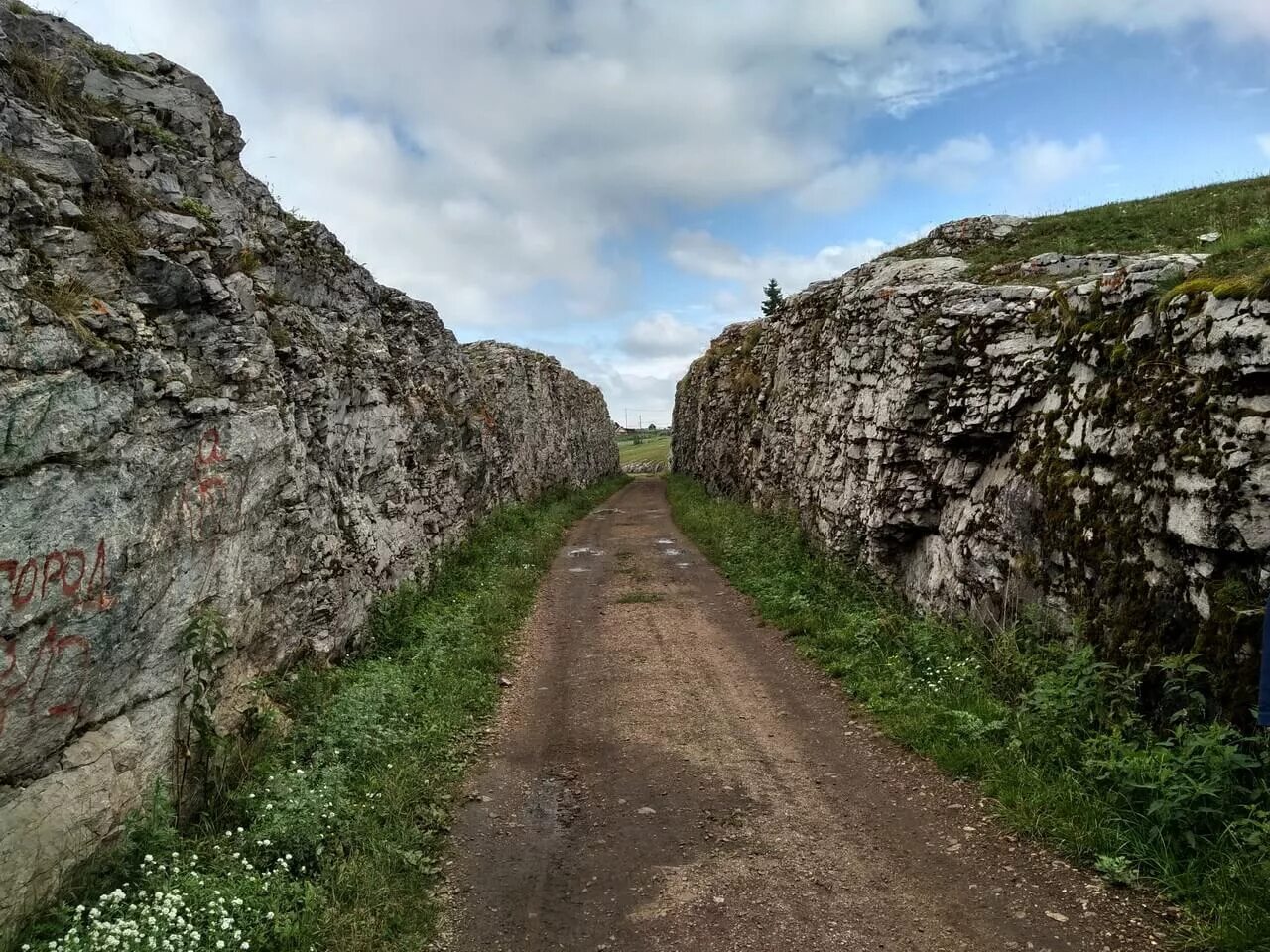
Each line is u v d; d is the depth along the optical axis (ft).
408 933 16.58
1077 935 15.72
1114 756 20.08
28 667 15.52
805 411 65.26
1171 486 22.11
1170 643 21.80
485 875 19.24
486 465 71.72
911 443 40.65
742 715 29.53
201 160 27.58
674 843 20.54
